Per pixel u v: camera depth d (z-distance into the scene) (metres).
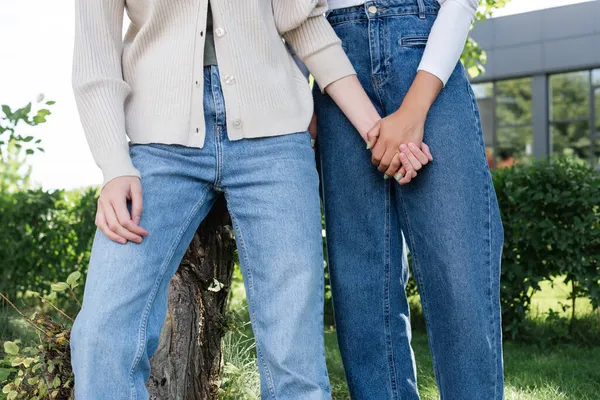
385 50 1.86
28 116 3.94
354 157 1.94
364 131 1.83
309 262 1.65
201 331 2.17
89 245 5.78
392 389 2.02
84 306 1.50
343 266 2.01
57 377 1.98
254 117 1.65
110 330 1.47
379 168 1.82
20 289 5.83
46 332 2.10
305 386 1.63
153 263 1.56
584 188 4.35
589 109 15.34
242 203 1.67
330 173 1.98
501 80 16.30
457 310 1.84
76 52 1.61
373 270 2.00
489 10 6.07
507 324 4.62
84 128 1.58
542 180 4.51
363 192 1.96
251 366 3.00
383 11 1.87
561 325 4.51
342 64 1.84
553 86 15.77
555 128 15.70
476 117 1.90
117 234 1.51
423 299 1.95
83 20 1.62
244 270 1.72
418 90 1.78
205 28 1.62
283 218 1.65
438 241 1.84
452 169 1.82
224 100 1.64
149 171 1.60
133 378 1.50
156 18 1.64
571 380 3.30
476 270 1.84
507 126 16.23
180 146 1.62
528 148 15.95
